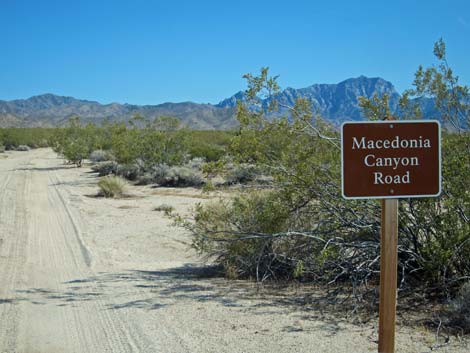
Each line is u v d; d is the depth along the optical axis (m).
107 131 60.34
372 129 5.13
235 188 11.07
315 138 9.49
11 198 26.30
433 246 8.18
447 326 7.31
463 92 9.06
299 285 10.06
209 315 8.16
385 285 5.18
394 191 5.16
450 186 8.23
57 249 14.56
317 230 9.55
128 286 10.30
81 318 8.15
